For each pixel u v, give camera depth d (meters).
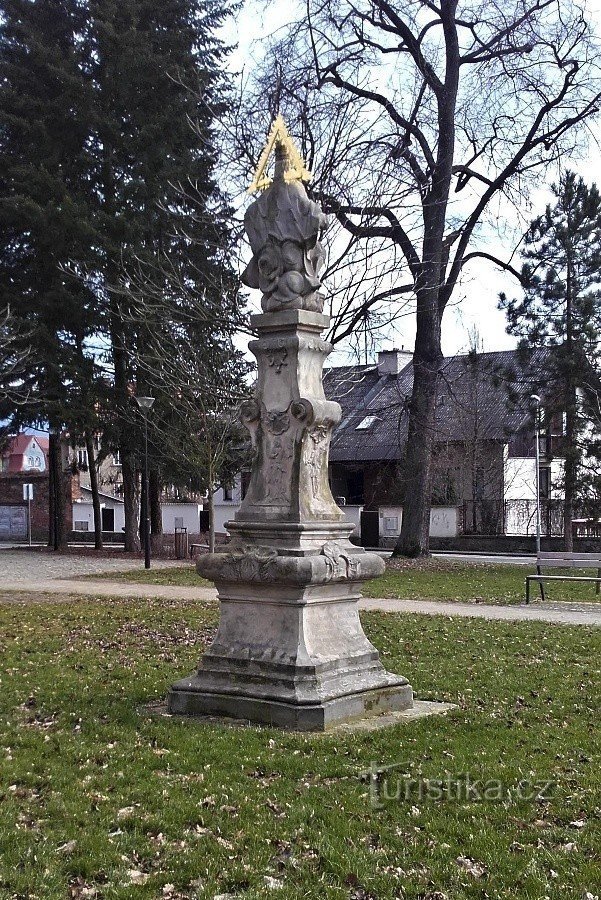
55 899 4.93
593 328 34.31
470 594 21.38
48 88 35.09
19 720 8.80
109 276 32.28
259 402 9.13
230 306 26.03
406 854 5.51
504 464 47.66
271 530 8.74
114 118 34.50
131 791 6.61
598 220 35.16
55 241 32.78
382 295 25.58
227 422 28.17
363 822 5.98
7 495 58.53
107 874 5.27
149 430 32.84
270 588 8.59
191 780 6.83
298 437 8.87
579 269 35.16
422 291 31.31
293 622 8.53
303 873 5.28
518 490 50.06
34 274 34.47
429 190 30.95
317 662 8.42
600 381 34.81
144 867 5.41
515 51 30.38
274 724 8.23
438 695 9.79
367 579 9.06
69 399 34.06
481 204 32.69
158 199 31.78
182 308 28.06
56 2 35.56
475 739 7.96
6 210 33.22
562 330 34.88
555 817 6.14
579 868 5.32
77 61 34.91
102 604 18.97
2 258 35.44
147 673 11.12
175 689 8.85
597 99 30.92
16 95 34.34
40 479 57.69
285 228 9.23
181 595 20.92
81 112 34.16
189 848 5.62
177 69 30.83
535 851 5.56
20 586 23.28
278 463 8.98
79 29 35.78
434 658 12.24
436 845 5.65
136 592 21.69
